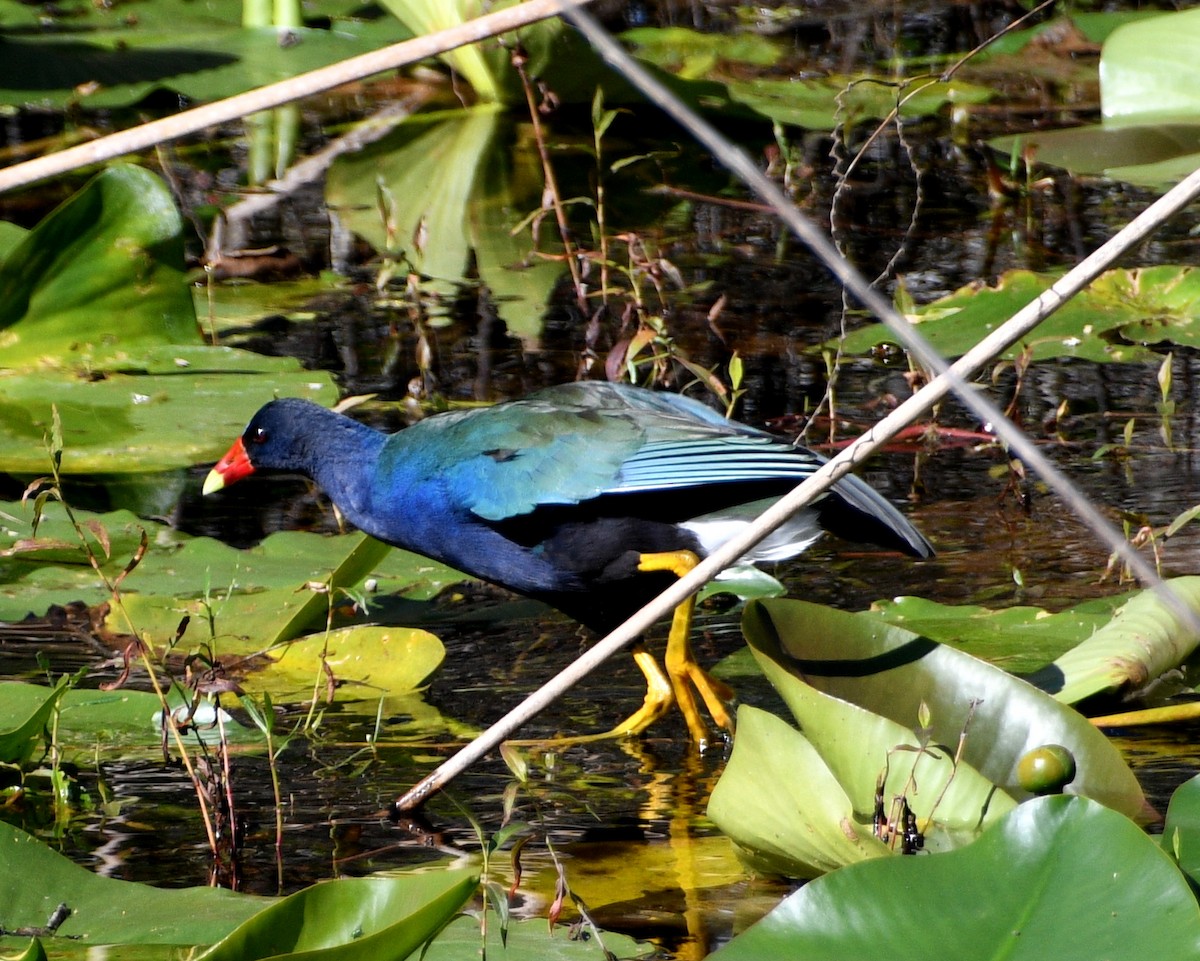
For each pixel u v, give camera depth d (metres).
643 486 8.06
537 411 8.41
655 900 5.87
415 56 6.25
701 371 10.60
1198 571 9.07
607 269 14.71
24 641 8.65
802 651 6.96
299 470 8.77
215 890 5.55
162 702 6.98
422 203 17.00
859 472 11.19
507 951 5.20
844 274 4.64
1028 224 16.20
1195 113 19.42
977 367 6.06
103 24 22.67
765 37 24.08
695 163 18.58
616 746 7.53
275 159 18.70
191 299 12.97
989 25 24.70
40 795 6.93
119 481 10.88
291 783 7.04
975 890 4.88
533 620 9.25
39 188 17.33
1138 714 7.44
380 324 13.95
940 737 6.60
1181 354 13.02
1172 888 4.69
